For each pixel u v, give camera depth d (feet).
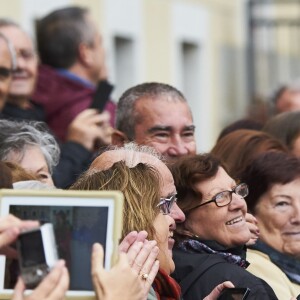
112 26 66.03
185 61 76.07
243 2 80.33
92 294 17.02
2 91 31.65
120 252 17.93
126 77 68.23
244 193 24.18
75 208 17.29
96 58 36.94
